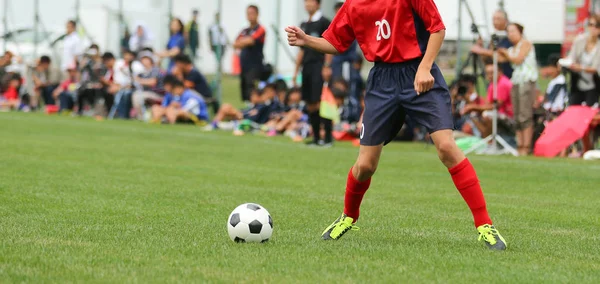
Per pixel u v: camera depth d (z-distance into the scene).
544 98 42.62
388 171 30.00
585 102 38.69
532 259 13.91
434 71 14.93
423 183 26.52
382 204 21.53
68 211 18.64
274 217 18.70
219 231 16.36
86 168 27.92
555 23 48.34
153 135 44.91
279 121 48.38
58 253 13.41
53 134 43.41
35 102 66.81
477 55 42.06
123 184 24.03
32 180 24.11
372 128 15.17
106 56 60.50
